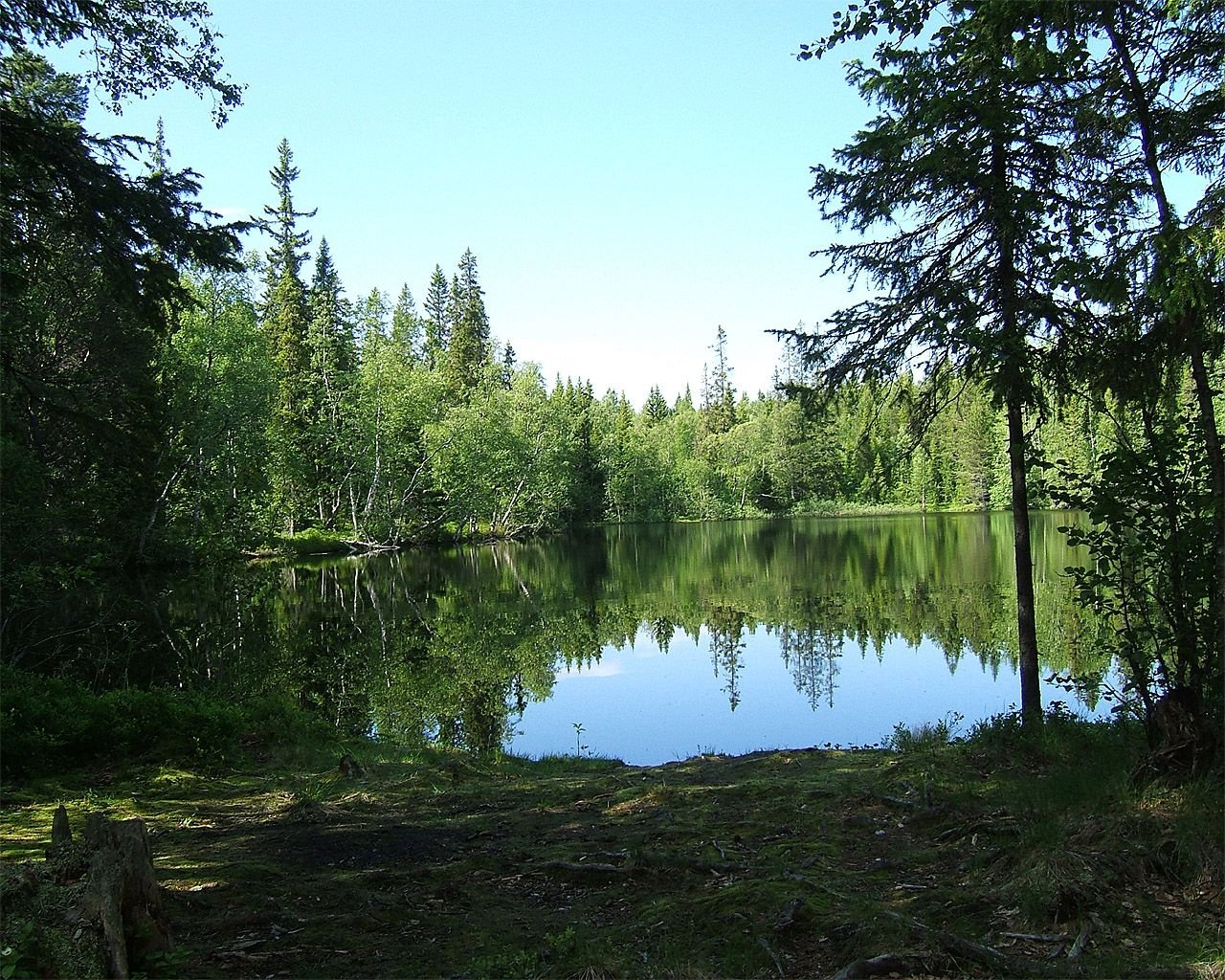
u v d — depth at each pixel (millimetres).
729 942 3875
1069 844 4441
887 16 7980
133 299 8055
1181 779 4961
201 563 28250
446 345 73625
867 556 37156
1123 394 6742
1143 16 5570
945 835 5363
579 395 83312
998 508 62625
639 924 4180
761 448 77625
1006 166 8281
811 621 21703
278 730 9969
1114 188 7211
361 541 47438
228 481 29891
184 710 8852
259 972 3686
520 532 60062
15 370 12367
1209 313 4836
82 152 7246
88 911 3277
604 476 73750
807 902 4152
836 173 8805
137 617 20438
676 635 20938
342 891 4738
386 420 47312
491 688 15430
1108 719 7844
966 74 7910
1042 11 6223
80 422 12828
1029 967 3426
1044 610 19609
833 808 6250
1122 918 3764
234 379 29828
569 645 19797
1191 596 5586
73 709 8461
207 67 8055
